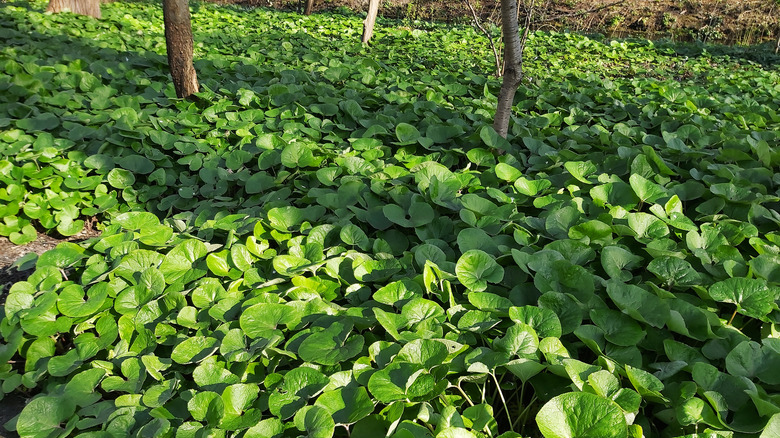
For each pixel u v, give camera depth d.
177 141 4.21
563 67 8.79
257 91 5.47
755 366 1.82
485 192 3.30
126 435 1.76
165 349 2.21
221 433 1.68
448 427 1.58
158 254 2.62
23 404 2.23
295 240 2.69
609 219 2.70
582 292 2.17
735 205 2.91
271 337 2.04
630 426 1.56
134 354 2.15
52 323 2.29
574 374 1.70
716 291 2.10
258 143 4.02
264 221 2.88
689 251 2.52
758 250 2.46
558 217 2.73
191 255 2.67
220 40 8.45
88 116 4.50
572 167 3.29
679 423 1.64
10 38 6.96
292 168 3.80
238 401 1.80
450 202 3.00
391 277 2.45
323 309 2.18
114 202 3.67
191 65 5.21
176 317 2.28
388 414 1.67
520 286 2.29
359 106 4.77
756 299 2.05
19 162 3.85
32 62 5.79
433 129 4.24
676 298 2.08
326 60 7.28
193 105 5.04
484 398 1.86
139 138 4.19
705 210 2.96
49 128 4.30
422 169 3.29
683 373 1.89
